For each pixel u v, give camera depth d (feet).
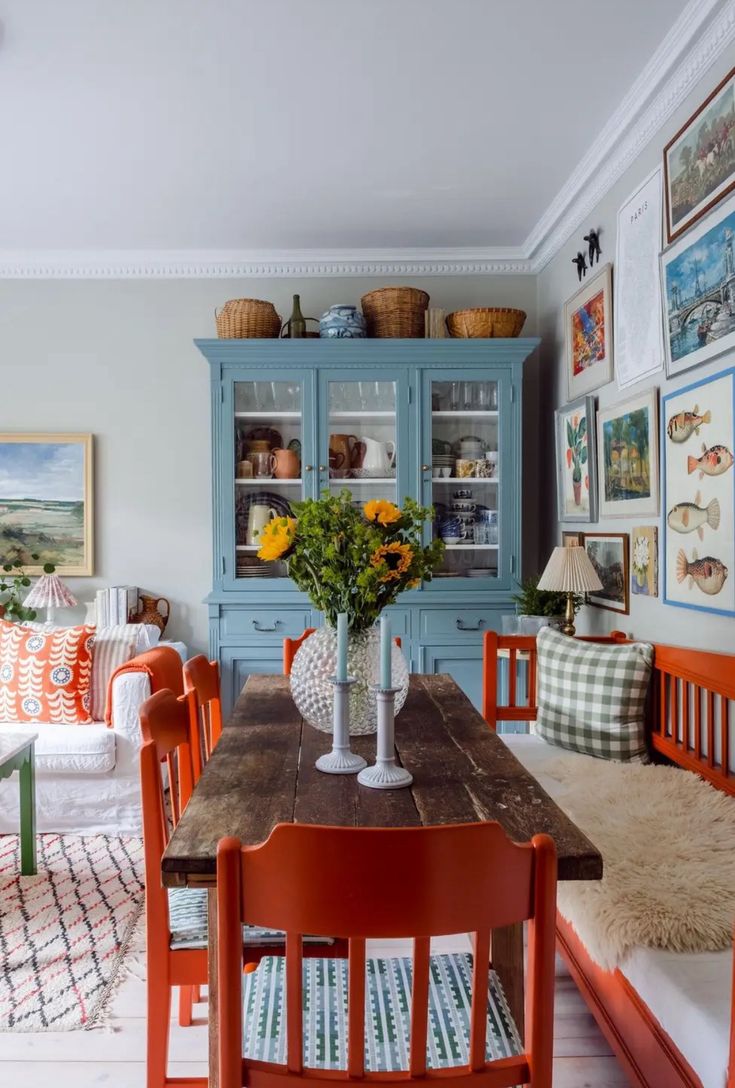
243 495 11.35
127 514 12.48
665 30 6.80
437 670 11.24
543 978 2.79
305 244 11.96
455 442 11.40
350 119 8.24
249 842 3.47
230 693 11.26
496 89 7.70
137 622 12.07
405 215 10.87
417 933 2.68
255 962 4.49
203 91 7.66
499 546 11.34
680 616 7.55
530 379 12.72
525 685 10.94
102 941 6.86
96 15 6.47
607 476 9.46
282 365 11.18
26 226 11.16
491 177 9.70
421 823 3.70
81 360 12.41
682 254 7.20
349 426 11.32
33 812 8.11
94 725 9.30
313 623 11.24
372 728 5.17
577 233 10.68
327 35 6.79
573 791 6.40
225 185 9.84
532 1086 2.82
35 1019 5.77
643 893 4.58
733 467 6.37
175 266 12.30
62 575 12.36
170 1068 5.22
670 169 7.50
